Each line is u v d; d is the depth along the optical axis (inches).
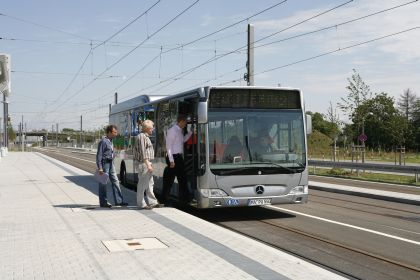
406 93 4168.3
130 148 740.0
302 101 493.4
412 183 901.8
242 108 475.2
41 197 602.5
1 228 388.5
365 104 1412.4
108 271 263.3
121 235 359.9
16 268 270.1
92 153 3218.5
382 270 303.9
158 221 419.5
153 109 618.8
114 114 885.8
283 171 479.8
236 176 467.5
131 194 637.3
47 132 7042.3
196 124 480.4
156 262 282.4
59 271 263.9
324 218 500.1
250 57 1076.5
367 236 406.6
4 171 1149.7
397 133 2422.5
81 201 561.9
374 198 672.4
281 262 282.0
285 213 535.5
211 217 511.8
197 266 273.0
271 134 480.7
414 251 353.4
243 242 335.6
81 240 342.3
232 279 248.1
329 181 961.5
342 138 2066.9
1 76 518.0
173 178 515.5
